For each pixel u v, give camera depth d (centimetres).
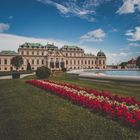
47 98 1311
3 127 754
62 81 2814
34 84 2169
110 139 599
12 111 997
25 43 14150
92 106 941
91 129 684
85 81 2720
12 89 1930
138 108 866
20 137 650
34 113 926
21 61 11212
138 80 1894
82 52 15650
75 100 1094
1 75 4944
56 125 741
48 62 13762
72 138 620
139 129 669
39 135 657
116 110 803
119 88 1775
